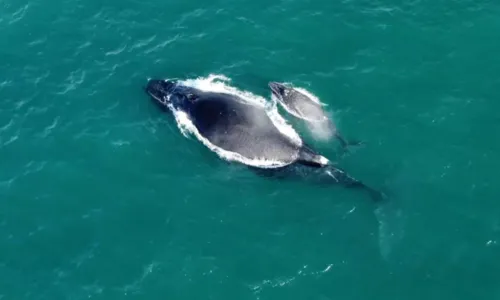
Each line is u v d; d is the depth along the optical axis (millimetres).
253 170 47625
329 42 55750
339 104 51250
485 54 53969
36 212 46719
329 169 46250
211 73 54062
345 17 57438
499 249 43219
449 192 45906
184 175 48031
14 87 54062
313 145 48188
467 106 50656
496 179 46438
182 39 56750
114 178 48250
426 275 42312
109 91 53500
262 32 56750
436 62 53781
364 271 42625
